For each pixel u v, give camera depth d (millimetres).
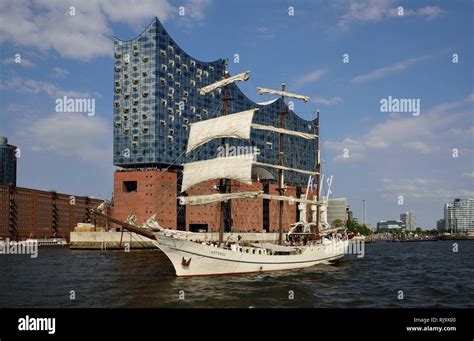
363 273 68188
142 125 162375
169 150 164875
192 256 58656
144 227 60375
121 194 160250
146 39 164000
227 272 61938
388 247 191625
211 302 42906
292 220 195000
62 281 58062
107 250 149125
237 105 187750
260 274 64125
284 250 71125
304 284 54750
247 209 179125
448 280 60438
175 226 161750
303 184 196750
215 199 69250
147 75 163000
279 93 82625
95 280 58562
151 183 157375
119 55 166625
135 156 162500
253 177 184375
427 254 125312
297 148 197625
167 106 165500
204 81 180125
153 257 108438
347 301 44344
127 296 45750
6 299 44969
